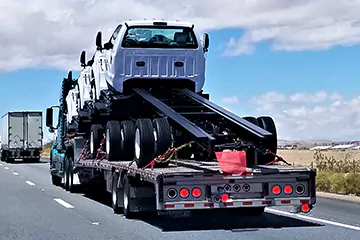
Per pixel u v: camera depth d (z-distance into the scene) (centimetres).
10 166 4331
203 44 1552
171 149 1165
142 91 1470
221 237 1030
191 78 1527
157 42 1516
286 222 1212
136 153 1221
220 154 1079
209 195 1062
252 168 1147
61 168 2166
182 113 1323
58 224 1224
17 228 1176
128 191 1258
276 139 1311
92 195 1895
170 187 1049
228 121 1284
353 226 1148
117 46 1495
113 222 1237
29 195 1897
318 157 2409
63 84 2231
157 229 1132
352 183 1827
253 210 1309
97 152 1599
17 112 5084
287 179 1105
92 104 1716
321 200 1636
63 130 2192
